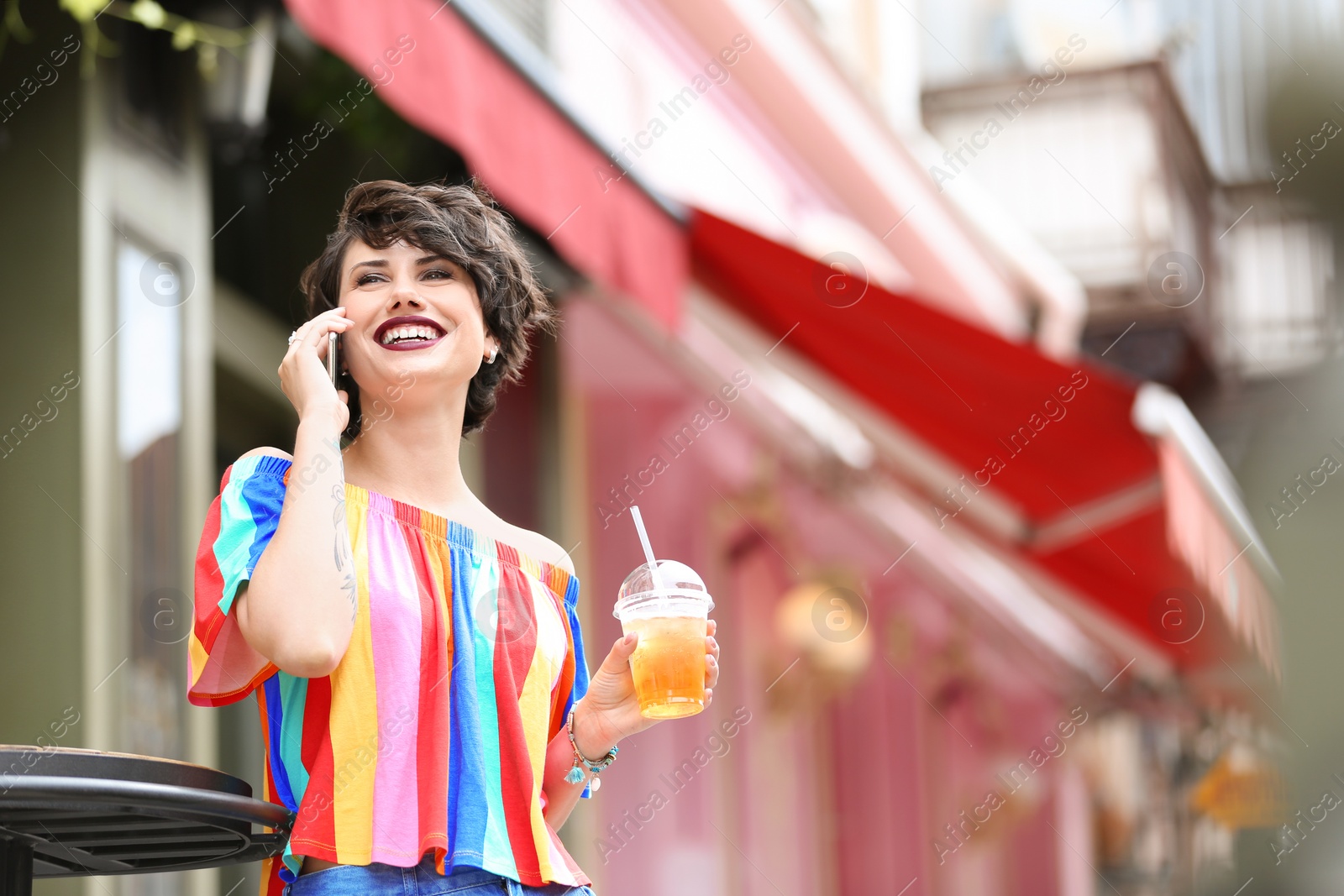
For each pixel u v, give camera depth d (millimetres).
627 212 5996
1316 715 3186
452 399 2312
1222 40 15102
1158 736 16531
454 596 2145
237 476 2115
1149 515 8219
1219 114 15391
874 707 13242
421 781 2025
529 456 7758
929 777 14336
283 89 6355
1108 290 15141
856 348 7492
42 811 1741
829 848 12086
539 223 5402
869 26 13359
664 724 9602
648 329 8445
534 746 2139
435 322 2273
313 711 2041
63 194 4926
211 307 5641
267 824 1936
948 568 13414
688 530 10039
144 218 5211
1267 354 14930
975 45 15242
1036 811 16844
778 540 11242
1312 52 3803
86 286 4883
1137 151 15141
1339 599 3154
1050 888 16750
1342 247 3793
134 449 5059
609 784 8820
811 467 10961
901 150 11109
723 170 9039
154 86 5332
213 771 1873
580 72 7562
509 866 2025
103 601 4820
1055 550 9008
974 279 12188
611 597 9070
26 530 4789
